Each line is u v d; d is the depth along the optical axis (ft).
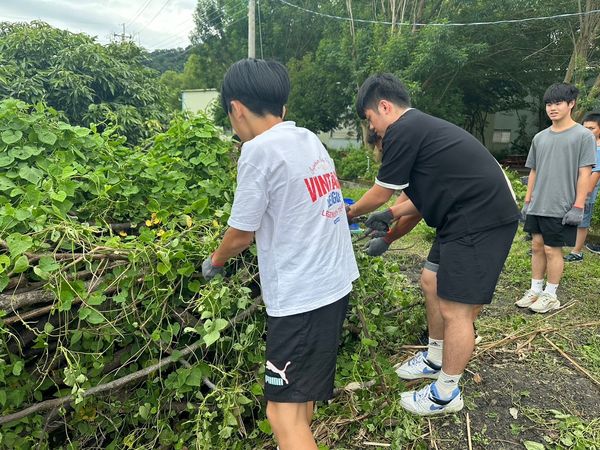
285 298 5.61
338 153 62.34
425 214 7.52
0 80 19.51
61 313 6.35
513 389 8.64
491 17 51.83
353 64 55.52
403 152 7.00
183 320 6.99
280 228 5.57
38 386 6.19
